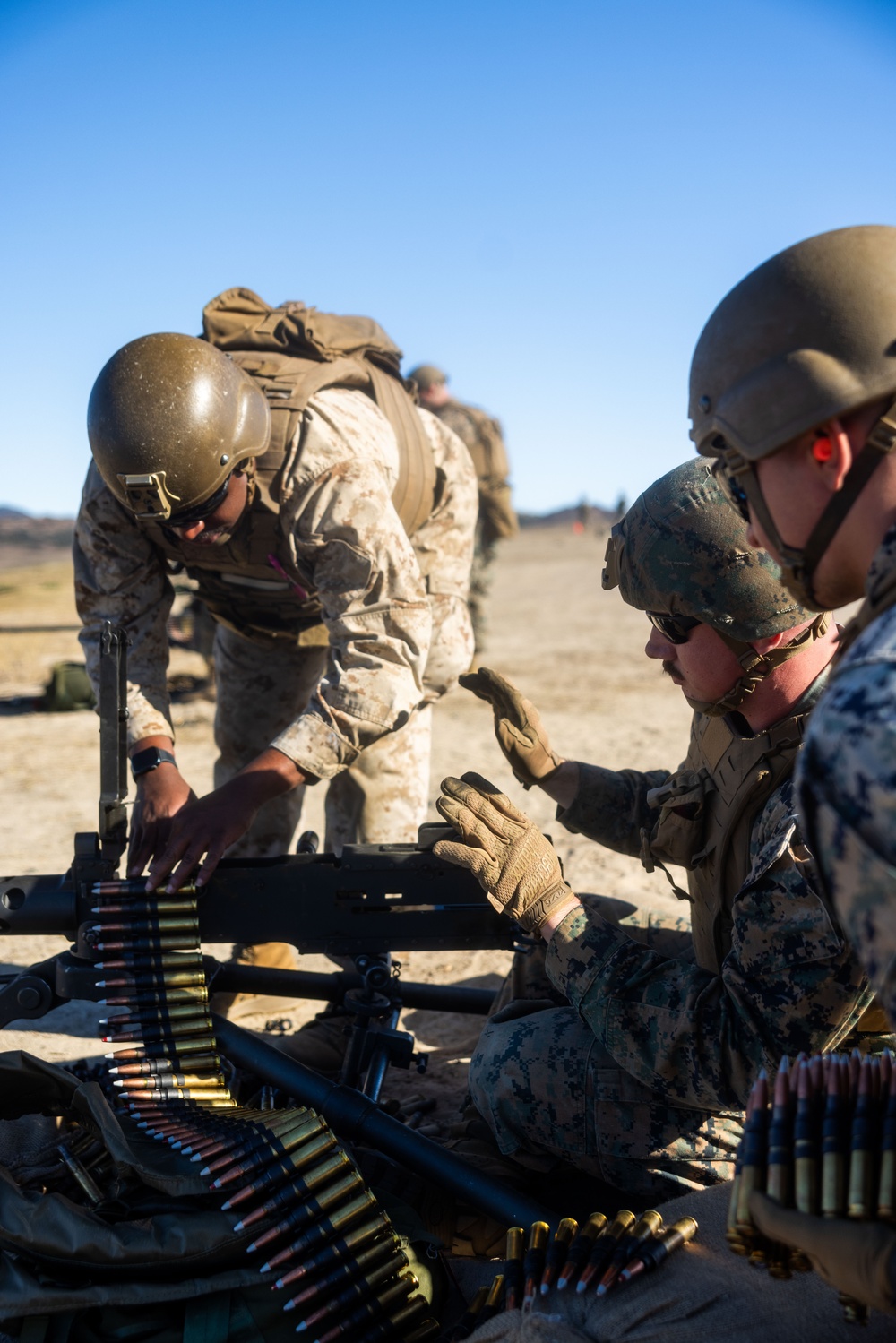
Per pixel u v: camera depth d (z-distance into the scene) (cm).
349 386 348
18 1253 195
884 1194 140
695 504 210
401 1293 198
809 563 160
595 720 1009
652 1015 220
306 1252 197
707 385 167
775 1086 157
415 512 371
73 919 264
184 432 280
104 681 260
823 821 128
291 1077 251
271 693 400
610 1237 191
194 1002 262
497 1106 241
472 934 271
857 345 152
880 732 120
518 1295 190
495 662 1500
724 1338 172
